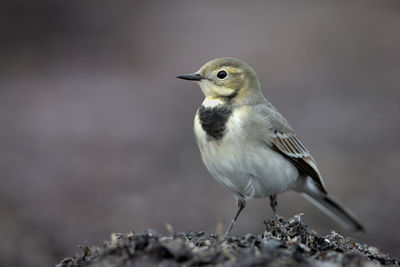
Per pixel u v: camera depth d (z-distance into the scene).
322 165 15.94
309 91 22.83
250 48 28.11
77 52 29.88
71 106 23.05
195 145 18.89
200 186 15.58
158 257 6.07
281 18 32.22
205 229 12.83
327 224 12.35
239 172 8.03
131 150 18.55
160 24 33.00
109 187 15.69
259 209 13.51
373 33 29.28
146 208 14.17
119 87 25.44
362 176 14.94
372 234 11.89
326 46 28.05
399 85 23.19
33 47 30.14
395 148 17.08
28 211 14.01
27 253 11.95
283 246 6.60
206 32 31.05
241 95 8.45
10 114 22.17
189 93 24.34
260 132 7.97
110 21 32.81
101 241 12.38
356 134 18.27
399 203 13.18
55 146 19.05
